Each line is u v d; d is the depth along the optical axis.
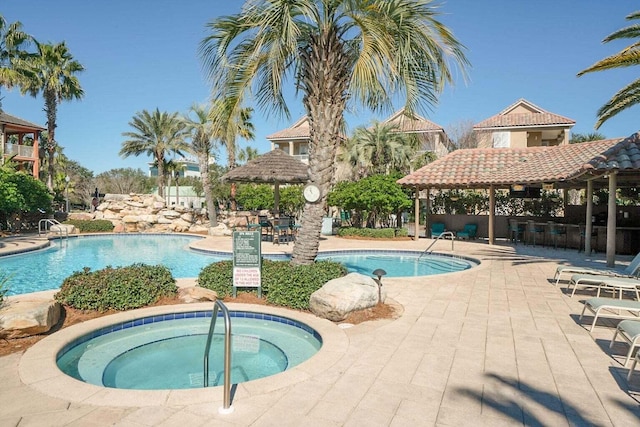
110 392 4.20
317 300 6.98
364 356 5.33
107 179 55.56
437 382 4.58
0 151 27.50
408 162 27.58
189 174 66.69
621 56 11.39
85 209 45.53
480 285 10.02
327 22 8.32
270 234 22.25
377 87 7.68
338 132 8.84
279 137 41.69
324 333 6.13
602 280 8.37
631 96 12.67
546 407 4.04
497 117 36.94
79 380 4.68
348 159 28.89
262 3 7.46
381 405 4.04
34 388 4.27
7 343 5.70
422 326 6.65
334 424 3.68
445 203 24.25
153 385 5.05
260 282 8.09
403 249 17.69
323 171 8.73
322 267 8.55
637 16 11.66
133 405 3.96
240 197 33.97
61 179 41.28
